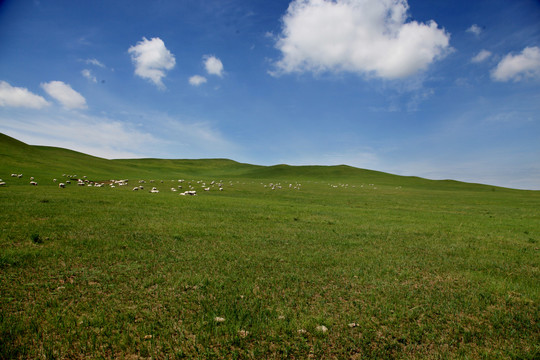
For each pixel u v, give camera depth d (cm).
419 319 663
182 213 2112
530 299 797
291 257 1125
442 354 532
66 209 1892
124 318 604
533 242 1670
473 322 660
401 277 948
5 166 6184
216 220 1908
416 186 10725
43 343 508
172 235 1388
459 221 2541
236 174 15475
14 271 822
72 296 692
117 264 934
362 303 736
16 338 515
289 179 12531
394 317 660
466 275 998
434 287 872
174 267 934
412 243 1501
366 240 1525
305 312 671
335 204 3903
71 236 1236
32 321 567
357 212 2894
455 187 10775
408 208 3728
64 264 905
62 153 12312
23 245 1060
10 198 2225
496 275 1017
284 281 861
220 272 918
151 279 819
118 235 1314
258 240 1395
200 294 742
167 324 588
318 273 950
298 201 4159
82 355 486
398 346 555
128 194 3325
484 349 553
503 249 1452
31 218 1534
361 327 616
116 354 496
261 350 517
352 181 12025
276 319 629
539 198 6625
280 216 2284
